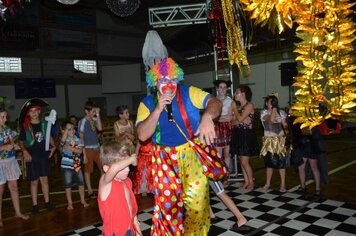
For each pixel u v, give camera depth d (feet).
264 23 4.42
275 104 15.92
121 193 7.44
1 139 14.11
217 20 17.29
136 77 64.95
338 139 37.14
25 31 55.83
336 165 22.89
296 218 13.05
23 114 15.28
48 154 15.89
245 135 16.89
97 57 64.80
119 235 7.34
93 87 65.00
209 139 5.83
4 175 14.07
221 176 7.23
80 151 16.14
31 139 15.15
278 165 16.26
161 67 6.45
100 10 64.64
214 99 6.61
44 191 15.79
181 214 7.11
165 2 52.39
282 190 16.62
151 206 15.64
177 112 6.97
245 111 16.01
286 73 37.76
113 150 7.29
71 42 61.52
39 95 57.26
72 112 62.03
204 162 7.13
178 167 7.09
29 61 57.36
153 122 6.37
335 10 3.78
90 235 12.53
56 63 60.54
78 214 15.06
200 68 58.54
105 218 7.37
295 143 15.67
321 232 11.65
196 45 61.57
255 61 49.19
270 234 11.69
